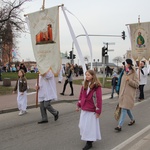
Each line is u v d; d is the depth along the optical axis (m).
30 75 35.06
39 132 7.62
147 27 15.47
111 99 14.80
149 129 7.88
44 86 8.58
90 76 6.04
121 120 7.72
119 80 8.24
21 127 8.21
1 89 17.00
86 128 5.98
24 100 10.08
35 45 8.95
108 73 43.53
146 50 15.59
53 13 8.47
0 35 24.36
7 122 8.88
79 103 6.31
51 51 8.57
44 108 8.77
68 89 18.62
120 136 7.14
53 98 8.70
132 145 6.30
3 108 10.73
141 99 14.16
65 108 11.72
